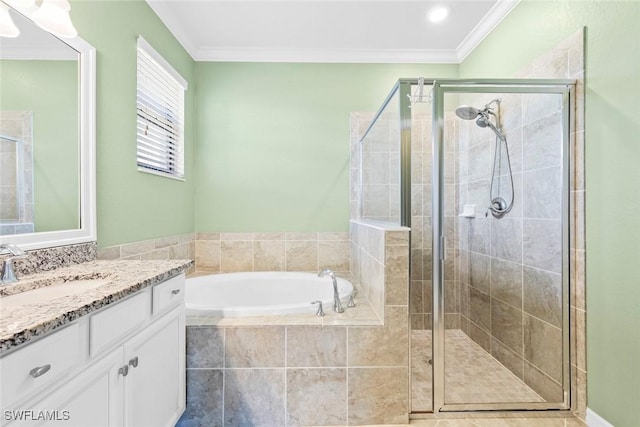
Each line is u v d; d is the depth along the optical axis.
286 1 2.17
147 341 1.16
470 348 2.00
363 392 1.58
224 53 2.81
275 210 2.88
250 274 2.65
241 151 2.87
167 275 1.28
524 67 2.03
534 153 1.78
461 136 1.93
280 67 2.87
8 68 1.13
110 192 1.68
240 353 1.57
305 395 1.57
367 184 2.53
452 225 2.03
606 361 1.46
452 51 2.84
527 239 1.85
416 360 1.84
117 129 1.74
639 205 1.31
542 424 1.58
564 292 1.66
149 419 1.18
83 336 0.84
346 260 2.90
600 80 1.49
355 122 2.88
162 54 2.27
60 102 1.35
